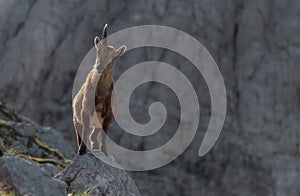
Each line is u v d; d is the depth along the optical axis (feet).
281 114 305.94
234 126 302.25
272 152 297.33
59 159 129.08
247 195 289.33
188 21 315.37
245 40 319.88
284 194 290.76
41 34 314.96
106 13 322.75
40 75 309.63
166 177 287.69
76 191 80.84
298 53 317.63
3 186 72.54
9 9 326.44
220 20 319.06
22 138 129.39
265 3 326.85
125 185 85.51
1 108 144.25
